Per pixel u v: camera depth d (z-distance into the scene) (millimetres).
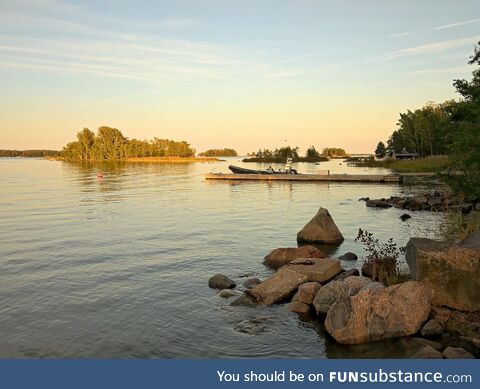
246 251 18484
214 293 12859
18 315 11336
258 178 65062
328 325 9797
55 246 19641
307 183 59312
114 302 12195
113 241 20703
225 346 9484
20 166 137625
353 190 48594
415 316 9555
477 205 28953
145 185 58406
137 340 9812
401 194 43375
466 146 22047
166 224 25891
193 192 47906
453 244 11039
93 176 80000
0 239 21281
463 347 8922
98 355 9172
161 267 15891
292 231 23391
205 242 20422
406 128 115500
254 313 11188
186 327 10453
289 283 12305
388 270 12977
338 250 18641
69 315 11289
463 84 28641
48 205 35844
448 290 10305
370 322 9414
